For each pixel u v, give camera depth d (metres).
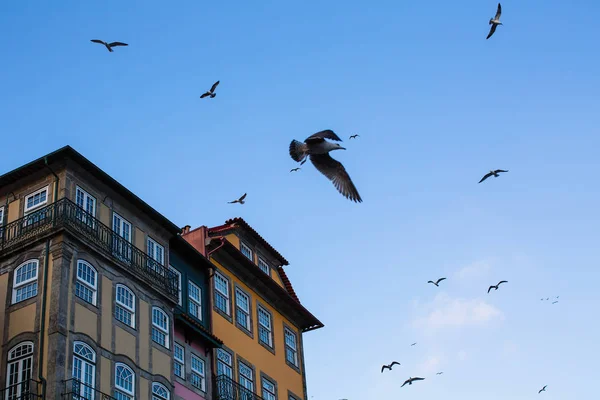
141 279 26.73
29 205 25.84
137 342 25.62
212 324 31.69
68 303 23.28
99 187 26.81
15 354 22.89
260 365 34.31
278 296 37.75
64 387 21.89
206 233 33.94
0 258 24.95
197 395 28.86
